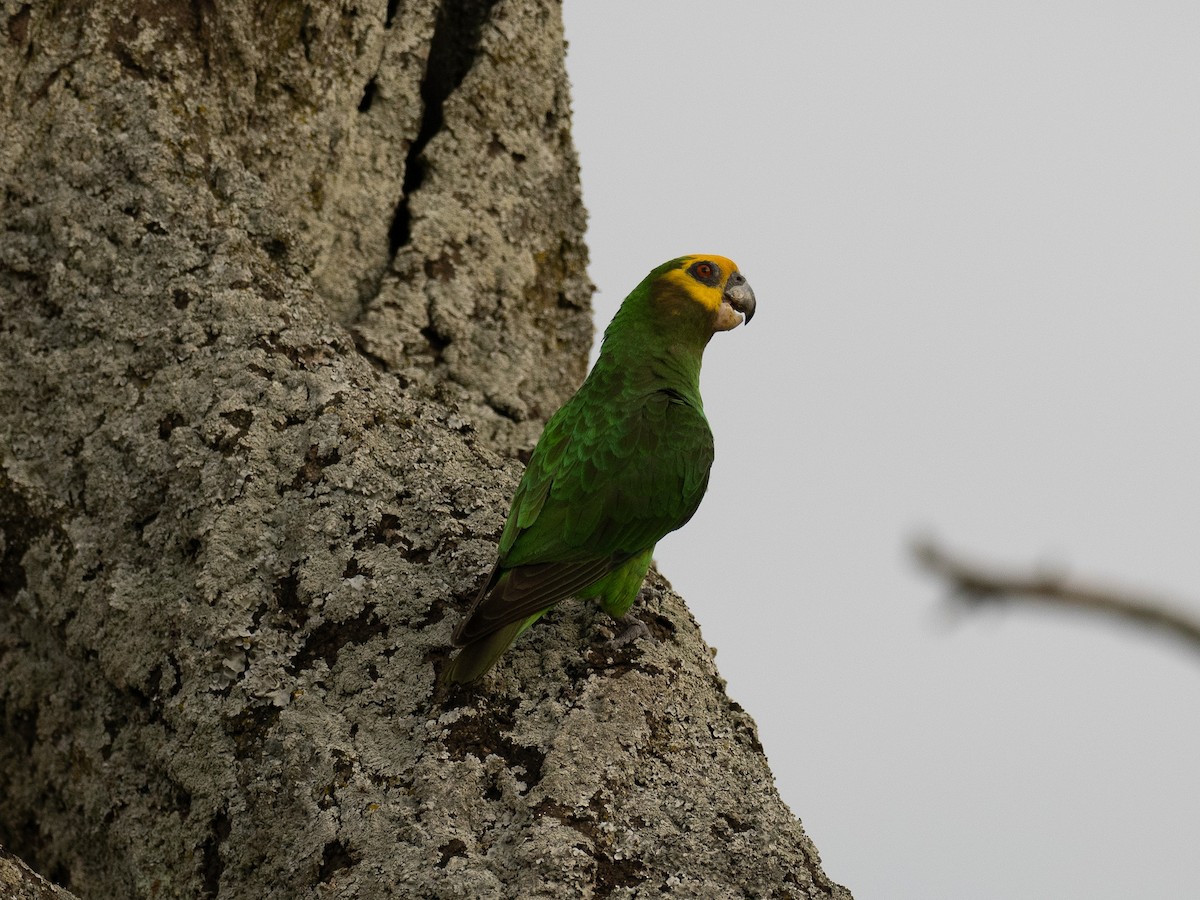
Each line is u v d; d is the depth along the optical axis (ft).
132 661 31.48
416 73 43.52
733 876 26.55
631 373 38.42
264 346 34.35
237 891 28.22
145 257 35.83
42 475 34.40
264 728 29.25
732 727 30.78
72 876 32.48
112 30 38.63
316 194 41.27
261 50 40.45
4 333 36.17
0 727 34.27
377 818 26.91
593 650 30.94
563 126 45.42
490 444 40.45
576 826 26.45
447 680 28.19
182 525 32.14
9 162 37.45
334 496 32.14
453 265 41.88
